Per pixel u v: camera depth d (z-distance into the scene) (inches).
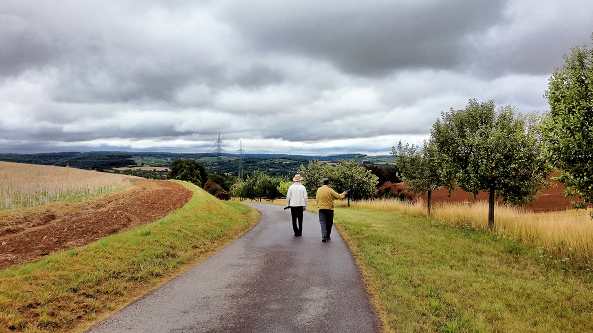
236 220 569.3
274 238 400.2
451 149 484.1
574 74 277.1
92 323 161.9
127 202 612.7
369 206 1029.8
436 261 287.1
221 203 714.2
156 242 308.7
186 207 522.3
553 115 298.0
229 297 196.1
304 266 265.1
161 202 633.0
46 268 212.2
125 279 224.1
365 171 1223.5
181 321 162.2
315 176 1448.1
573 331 159.9
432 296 199.9
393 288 209.9
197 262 283.7
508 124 446.0
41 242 317.1
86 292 196.1
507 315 173.6
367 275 241.1
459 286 220.2
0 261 253.4
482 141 436.1
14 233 354.9
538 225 405.4
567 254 318.0
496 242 381.4
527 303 193.8
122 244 281.1
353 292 204.1
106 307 182.5
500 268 270.5
